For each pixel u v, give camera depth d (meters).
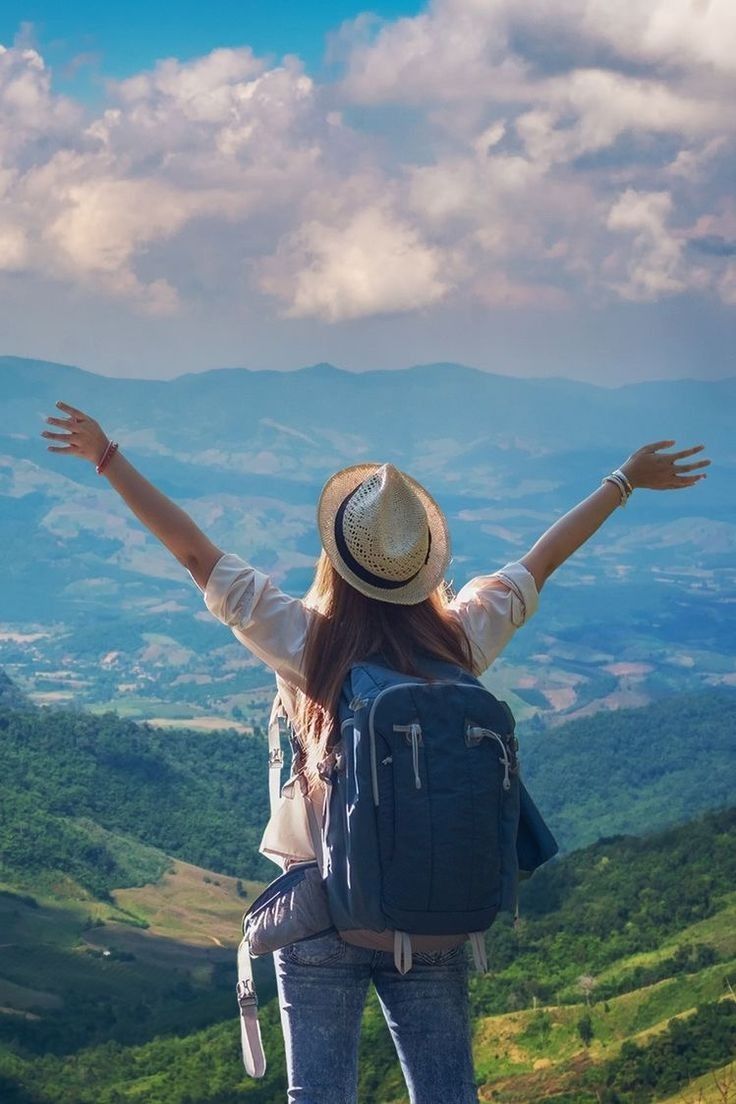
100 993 78.38
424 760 2.41
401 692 2.46
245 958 2.65
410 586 2.68
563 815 158.75
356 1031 2.57
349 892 2.40
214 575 2.68
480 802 2.41
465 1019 2.57
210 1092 49.53
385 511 2.65
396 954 2.39
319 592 2.76
